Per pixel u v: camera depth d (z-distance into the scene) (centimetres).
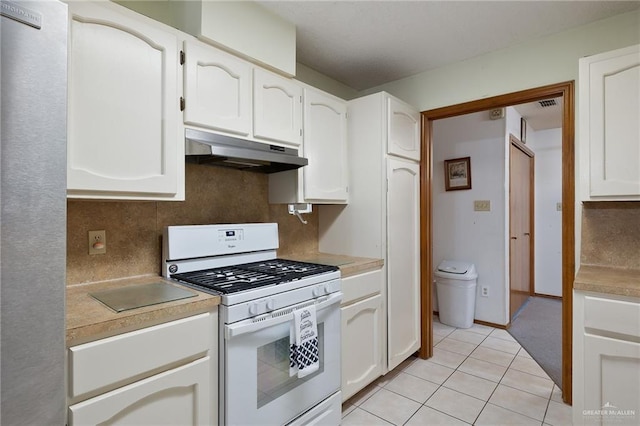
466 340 308
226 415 133
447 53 240
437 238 382
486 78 241
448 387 226
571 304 204
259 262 204
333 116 233
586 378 149
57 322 78
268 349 148
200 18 158
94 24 123
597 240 196
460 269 345
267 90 186
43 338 76
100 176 124
